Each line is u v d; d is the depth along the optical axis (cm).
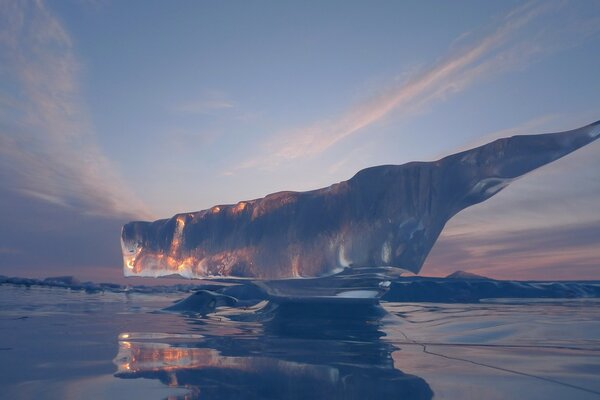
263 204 345
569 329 265
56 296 609
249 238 336
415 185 281
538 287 650
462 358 178
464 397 122
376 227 283
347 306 323
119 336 238
